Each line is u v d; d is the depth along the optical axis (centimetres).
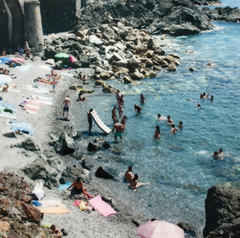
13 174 1395
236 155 2095
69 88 3250
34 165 1611
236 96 3159
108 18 5859
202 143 2255
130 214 1509
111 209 1509
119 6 6450
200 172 1895
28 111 2506
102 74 3650
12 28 3956
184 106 2922
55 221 1291
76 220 1355
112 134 2373
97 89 3312
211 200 1306
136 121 2600
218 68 4116
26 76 3250
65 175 1739
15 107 2525
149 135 2361
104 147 2158
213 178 1831
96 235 1274
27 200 1289
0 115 2280
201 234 1387
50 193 1549
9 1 3769
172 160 2027
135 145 2209
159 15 7119
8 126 2130
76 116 2658
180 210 1560
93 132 2394
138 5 6619
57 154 2044
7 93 2725
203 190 1720
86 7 5812
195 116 2717
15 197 1255
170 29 6550
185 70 4053
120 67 3891
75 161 1984
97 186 1734
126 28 5681
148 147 2186
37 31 4025
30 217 1158
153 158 2047
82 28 5450
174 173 1883
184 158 2052
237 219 1183
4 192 1238
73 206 1480
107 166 1941
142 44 5153
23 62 3628
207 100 3062
